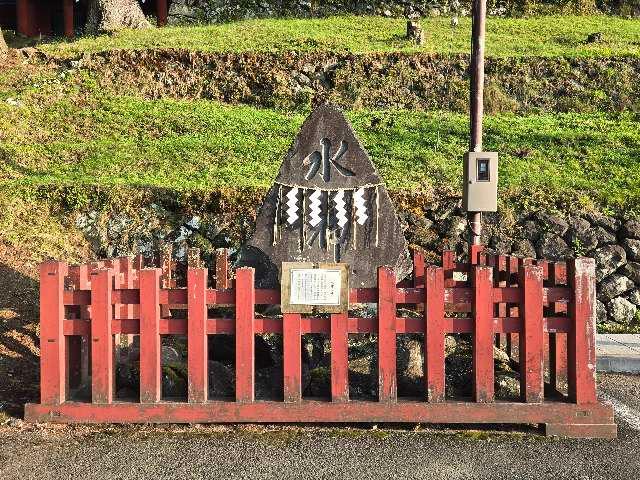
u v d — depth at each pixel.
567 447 4.91
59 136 11.84
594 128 12.03
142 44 14.98
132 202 9.45
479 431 5.12
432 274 5.06
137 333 5.14
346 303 5.06
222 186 9.56
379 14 19.34
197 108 13.04
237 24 17.91
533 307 5.06
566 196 9.33
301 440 4.96
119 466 4.61
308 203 6.25
